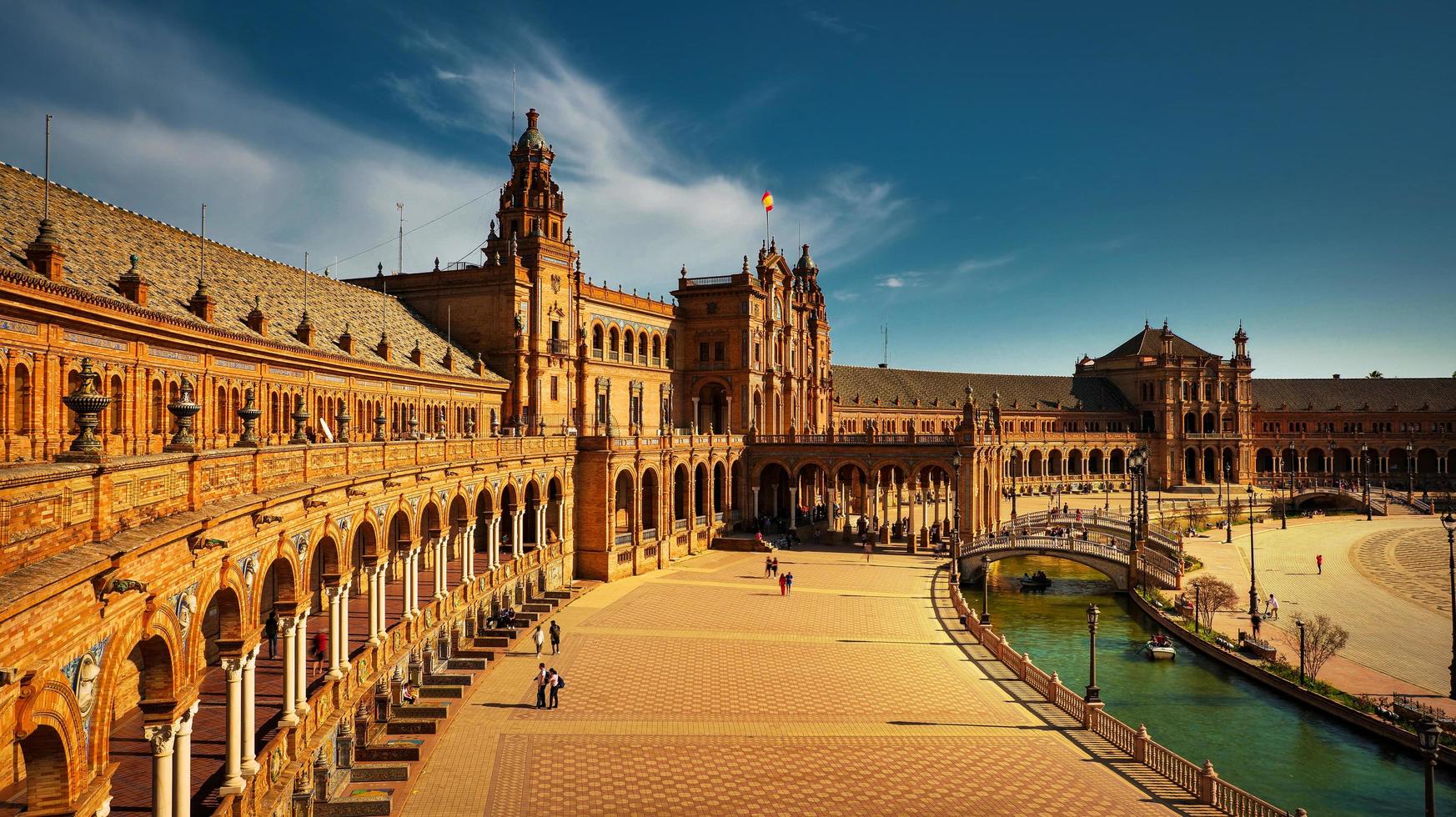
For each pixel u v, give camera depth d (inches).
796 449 3713.1
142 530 654.5
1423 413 6692.9
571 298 3171.8
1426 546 3976.4
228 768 892.0
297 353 1659.7
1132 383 6761.8
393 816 1127.6
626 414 3535.9
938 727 1518.2
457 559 2010.3
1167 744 1663.4
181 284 1565.0
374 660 1402.6
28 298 1008.2
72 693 560.1
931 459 3506.4
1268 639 2359.7
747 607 2401.6
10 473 497.7
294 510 1043.3
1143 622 2637.8
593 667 1813.5
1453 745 1540.4
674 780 1268.5
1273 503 5305.1
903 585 2755.9
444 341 2785.4
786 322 4281.5
